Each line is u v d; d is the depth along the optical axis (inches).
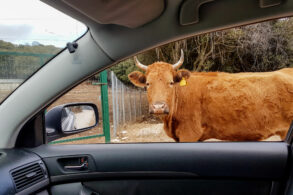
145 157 48.8
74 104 51.9
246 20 33.8
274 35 248.8
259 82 162.6
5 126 40.8
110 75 242.7
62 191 45.6
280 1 31.5
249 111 159.9
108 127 209.9
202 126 167.6
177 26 36.5
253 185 48.4
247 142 51.3
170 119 167.6
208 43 262.8
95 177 48.1
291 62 246.1
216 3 34.4
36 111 40.0
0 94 151.8
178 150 49.2
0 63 168.2
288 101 163.0
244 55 258.8
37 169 40.8
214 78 165.0
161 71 156.4
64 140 188.5
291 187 44.7
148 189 49.1
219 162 48.4
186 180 49.1
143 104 309.4
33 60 179.8
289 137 50.3
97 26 37.3
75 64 38.8
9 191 33.8
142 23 36.7
